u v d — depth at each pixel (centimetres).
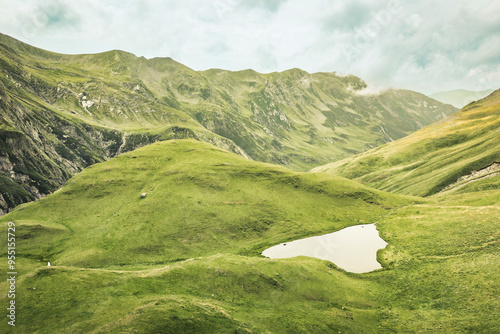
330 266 6594
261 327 4122
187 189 11169
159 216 9719
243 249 8444
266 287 5234
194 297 4559
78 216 10188
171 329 3531
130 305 3966
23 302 3931
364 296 5481
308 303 5062
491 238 6356
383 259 6981
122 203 10769
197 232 9088
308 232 9275
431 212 9125
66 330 3466
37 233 8894
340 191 11794
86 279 4534
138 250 8225
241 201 10719
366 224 9800
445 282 5403
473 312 4447
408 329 4406
